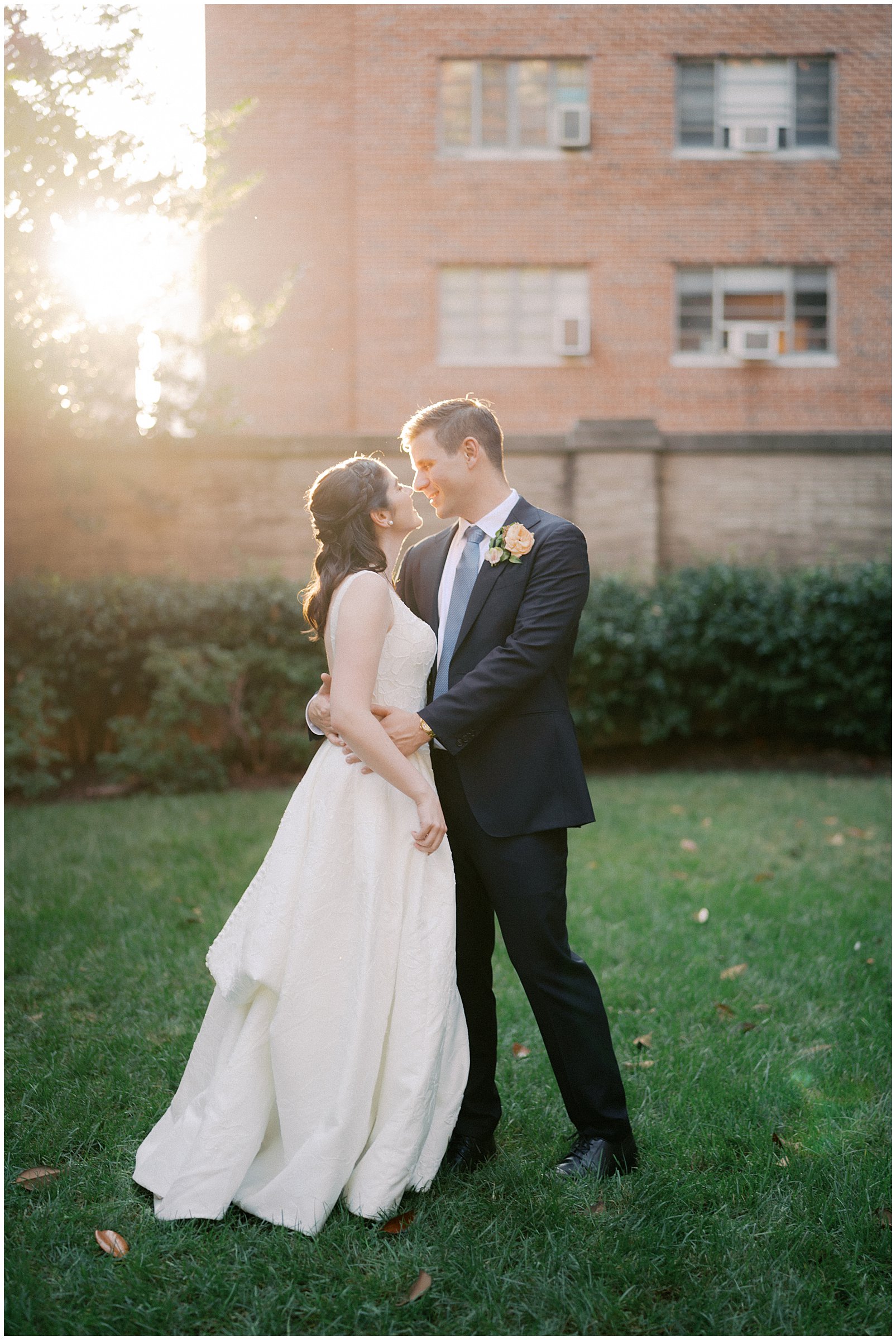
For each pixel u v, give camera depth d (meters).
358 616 2.30
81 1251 2.12
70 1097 2.74
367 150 12.67
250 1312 1.95
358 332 12.72
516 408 12.95
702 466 9.48
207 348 8.05
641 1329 1.92
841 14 12.77
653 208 12.88
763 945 4.00
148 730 7.48
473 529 2.50
